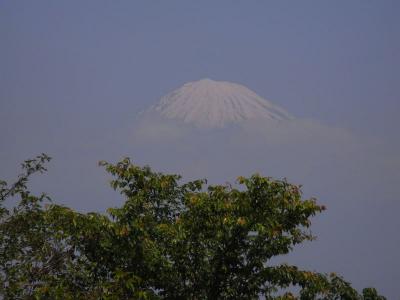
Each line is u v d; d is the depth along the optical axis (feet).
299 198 201.46
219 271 198.80
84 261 203.10
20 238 208.54
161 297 197.47
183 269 202.18
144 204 213.05
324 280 202.18
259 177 201.16
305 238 201.98
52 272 200.03
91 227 196.13
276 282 197.57
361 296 215.72
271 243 198.49
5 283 196.13
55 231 199.93
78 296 190.49
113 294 186.80
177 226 200.64
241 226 192.44
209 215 199.93
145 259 196.13
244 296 199.00
